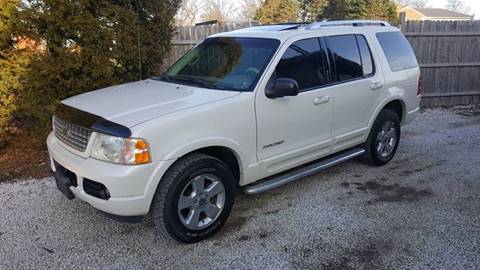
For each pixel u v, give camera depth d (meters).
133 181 3.10
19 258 3.37
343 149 4.93
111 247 3.54
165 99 3.64
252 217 4.07
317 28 4.60
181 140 3.29
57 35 5.61
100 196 3.22
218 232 3.77
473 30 9.59
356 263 3.29
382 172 5.33
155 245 3.57
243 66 4.10
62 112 3.72
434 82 9.69
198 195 3.52
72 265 3.28
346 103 4.71
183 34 8.40
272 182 4.16
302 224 3.92
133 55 6.18
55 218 4.04
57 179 3.63
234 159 3.88
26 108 5.72
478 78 9.91
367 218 4.04
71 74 5.83
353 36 4.98
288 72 4.12
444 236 3.68
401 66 5.59
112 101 3.67
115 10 5.83
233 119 3.63
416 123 8.12
